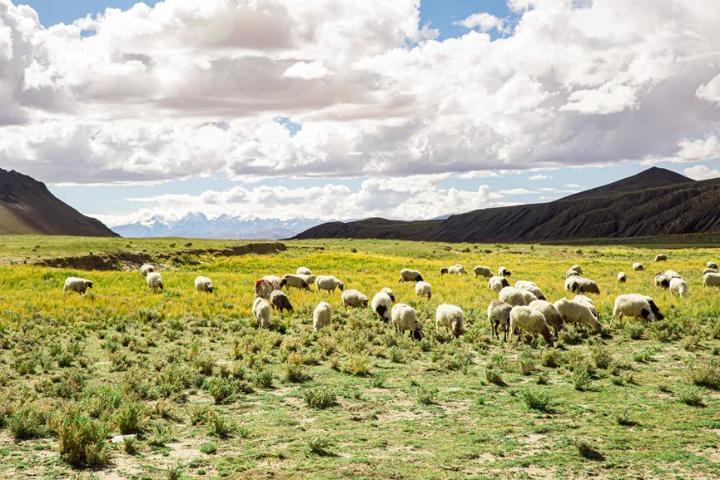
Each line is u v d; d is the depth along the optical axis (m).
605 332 22.64
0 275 38.56
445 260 76.62
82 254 54.94
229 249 72.75
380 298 26.61
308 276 45.25
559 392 14.67
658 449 10.59
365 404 13.83
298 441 11.08
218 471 9.49
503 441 11.09
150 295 34.16
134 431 11.56
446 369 17.38
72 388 14.34
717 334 21.80
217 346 20.95
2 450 10.33
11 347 19.52
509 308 21.70
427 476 9.29
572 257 85.06
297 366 16.72
